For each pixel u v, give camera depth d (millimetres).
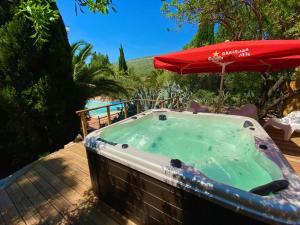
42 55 5102
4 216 2494
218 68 4492
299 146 3799
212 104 6816
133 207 2160
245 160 2363
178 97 6398
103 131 3039
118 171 2191
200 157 2871
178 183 1652
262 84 6078
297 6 4703
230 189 1438
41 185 3090
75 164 3709
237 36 5797
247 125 3031
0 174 5363
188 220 1677
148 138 3539
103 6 1379
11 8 4664
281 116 5805
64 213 2453
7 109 4789
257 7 5000
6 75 4750
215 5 5281
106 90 8055
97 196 2707
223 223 1474
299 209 1229
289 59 3582
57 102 5484
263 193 1428
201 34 8406
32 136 5242
